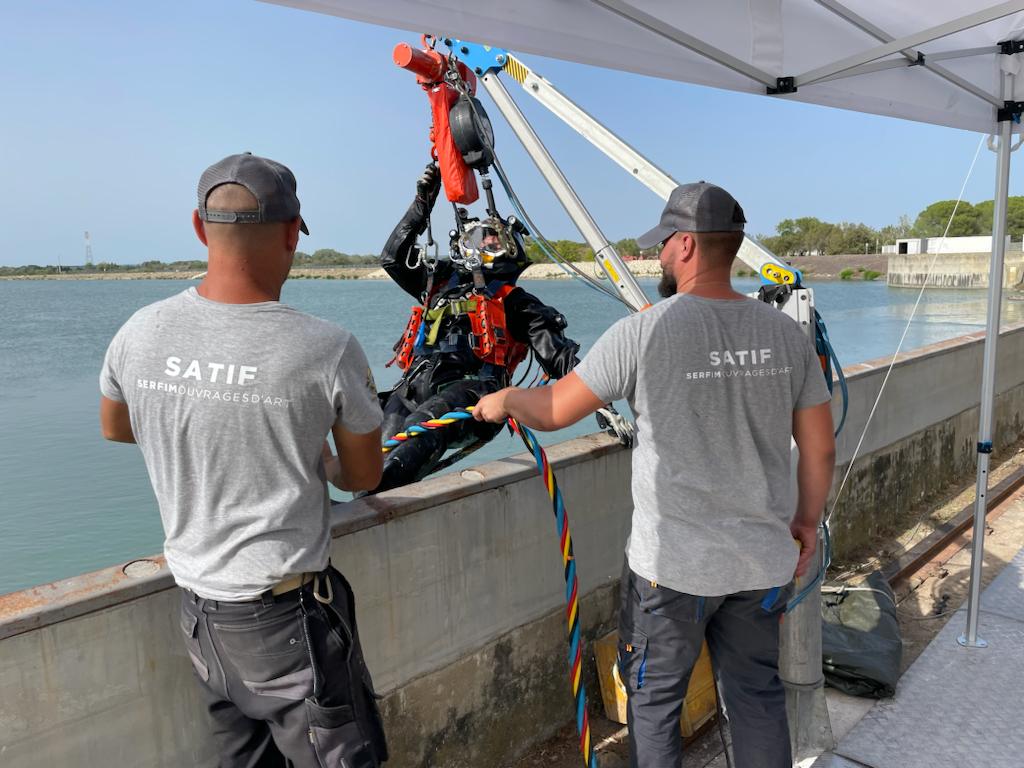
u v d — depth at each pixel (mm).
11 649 1634
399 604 2416
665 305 1930
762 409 1931
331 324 1601
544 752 2943
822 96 2854
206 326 1513
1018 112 3346
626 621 2119
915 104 3184
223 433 1501
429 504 2455
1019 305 42094
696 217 1919
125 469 9875
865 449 4742
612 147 2969
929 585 4254
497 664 2770
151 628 1854
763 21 2576
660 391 1905
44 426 12180
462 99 2797
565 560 2359
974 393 6062
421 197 3086
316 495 1625
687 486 1933
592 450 3070
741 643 2090
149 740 1877
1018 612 3867
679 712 2133
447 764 2645
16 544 7555
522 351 3295
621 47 2318
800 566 2164
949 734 2928
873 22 2732
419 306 3297
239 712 1799
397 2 1750
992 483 5801
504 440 10305
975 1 2580
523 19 2031
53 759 1722
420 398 3129
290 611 1591
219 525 1562
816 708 2822
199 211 1543
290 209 1566
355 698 1702
